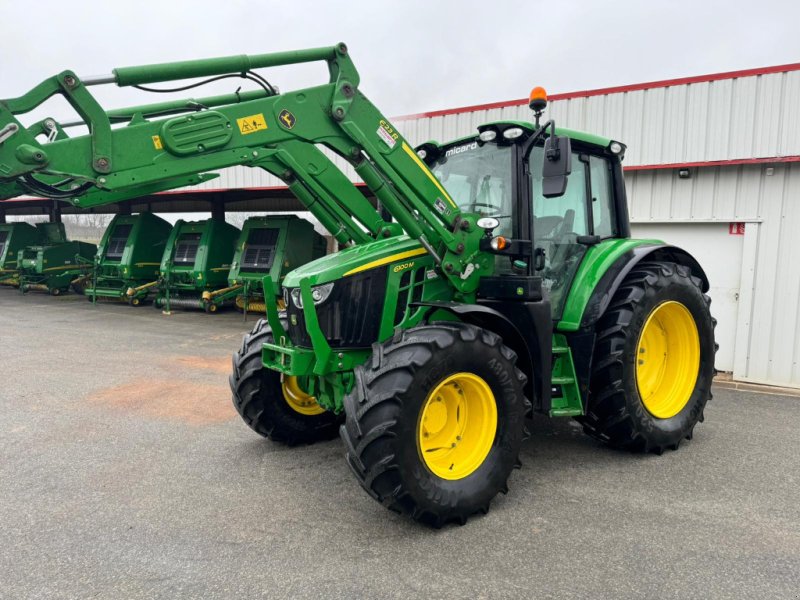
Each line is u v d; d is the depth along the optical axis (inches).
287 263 470.6
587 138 164.2
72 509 126.4
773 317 266.5
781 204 261.0
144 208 740.0
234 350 328.8
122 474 146.3
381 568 103.3
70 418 194.1
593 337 153.7
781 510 126.6
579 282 158.2
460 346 120.5
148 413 200.8
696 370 173.3
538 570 102.5
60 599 93.9
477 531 117.6
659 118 284.2
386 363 117.4
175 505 128.6
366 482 112.9
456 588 97.0
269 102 123.3
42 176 106.8
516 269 144.3
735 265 276.7
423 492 114.2
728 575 100.6
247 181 506.6
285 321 157.0
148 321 449.4
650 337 174.4
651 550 109.3
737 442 175.0
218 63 118.1
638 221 296.0
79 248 655.8
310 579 99.7
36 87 100.4
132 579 99.6
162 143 112.4
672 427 163.8
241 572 101.8
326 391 141.4
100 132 105.5
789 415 208.2
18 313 490.9
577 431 184.2
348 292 132.6
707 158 273.4
